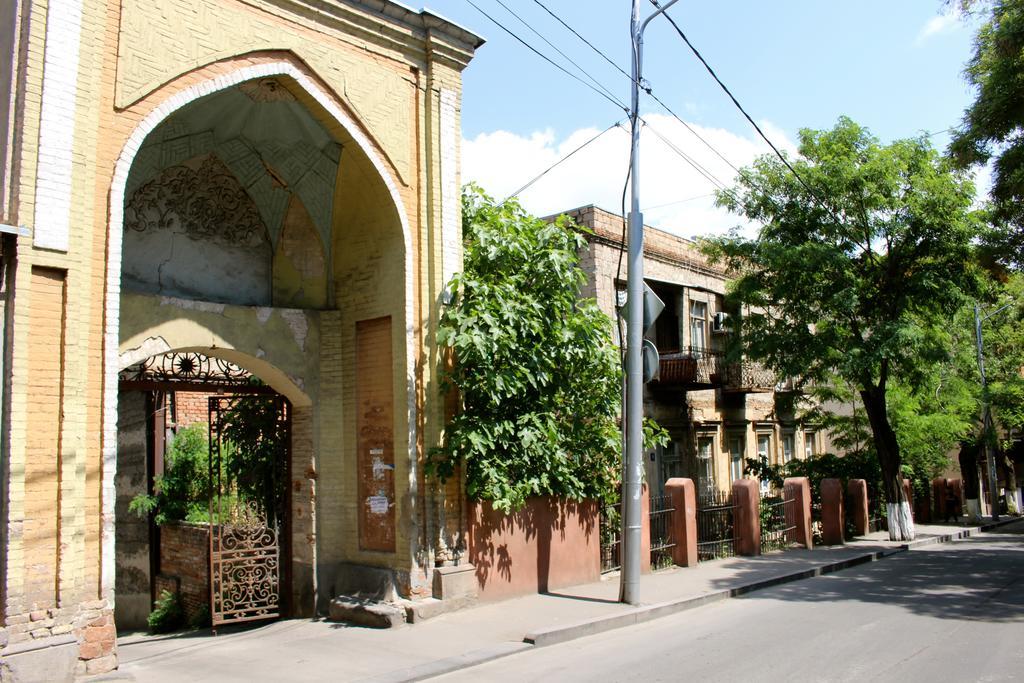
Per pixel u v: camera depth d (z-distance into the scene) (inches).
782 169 660.1
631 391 383.9
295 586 385.4
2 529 242.2
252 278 386.9
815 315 655.1
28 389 250.5
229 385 386.0
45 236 256.4
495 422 370.0
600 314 425.1
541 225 423.8
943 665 262.2
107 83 281.7
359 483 383.6
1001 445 1101.1
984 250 572.1
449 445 364.8
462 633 325.1
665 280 721.0
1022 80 467.8
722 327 750.5
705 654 286.5
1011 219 534.3
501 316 373.4
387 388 377.7
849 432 832.9
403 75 385.7
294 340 387.5
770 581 453.1
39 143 258.1
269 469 403.5
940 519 939.3
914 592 423.8
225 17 318.3
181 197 358.9
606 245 648.4
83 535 258.8
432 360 376.2
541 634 312.8
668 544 506.6
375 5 369.4
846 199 644.1
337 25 358.3
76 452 258.4
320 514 386.0
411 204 382.9
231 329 363.3
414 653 296.5
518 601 386.6
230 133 355.9
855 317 671.1
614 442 425.7
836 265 624.4
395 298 376.2
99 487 266.1
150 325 333.7
